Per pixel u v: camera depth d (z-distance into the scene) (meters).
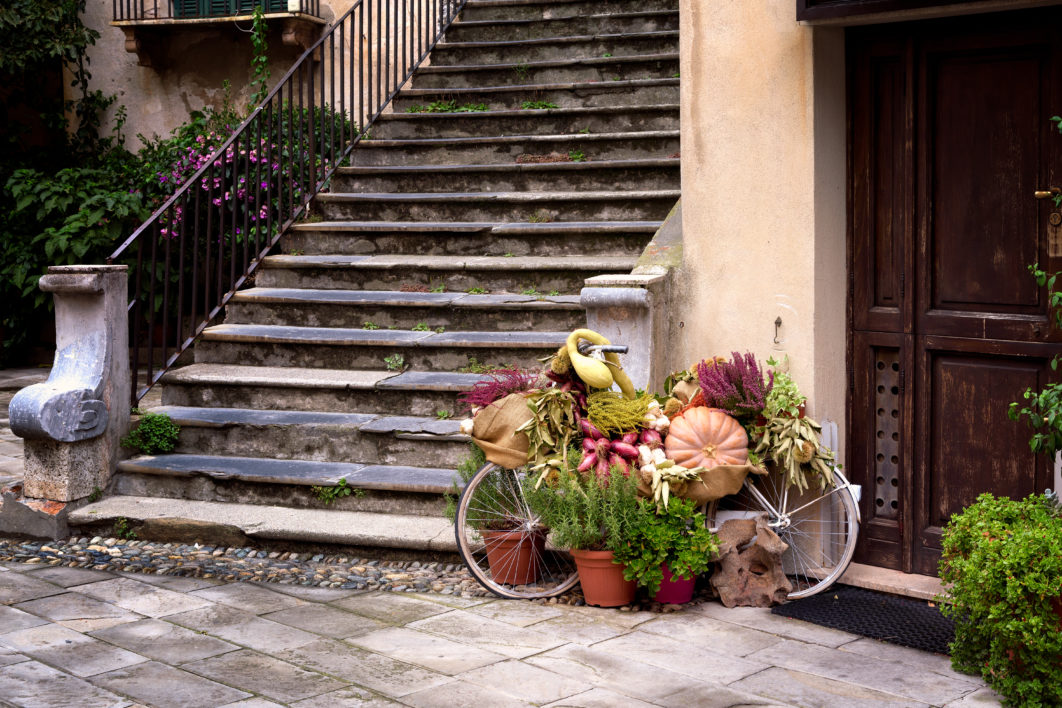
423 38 11.52
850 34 5.02
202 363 6.98
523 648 4.23
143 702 3.74
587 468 4.69
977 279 4.77
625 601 4.71
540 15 9.91
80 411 5.84
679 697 3.76
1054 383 4.54
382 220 7.98
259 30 10.44
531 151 8.23
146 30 11.89
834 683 3.89
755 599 4.73
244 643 4.30
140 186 11.03
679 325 5.35
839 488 4.84
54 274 5.96
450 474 5.79
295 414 6.36
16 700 3.75
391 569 5.27
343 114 8.55
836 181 5.04
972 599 3.79
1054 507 4.09
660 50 9.13
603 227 7.09
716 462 4.70
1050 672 3.57
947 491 4.92
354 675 3.97
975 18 4.67
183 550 5.57
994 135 4.69
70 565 5.36
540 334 6.54
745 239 5.12
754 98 5.04
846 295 5.14
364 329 6.93
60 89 12.27
